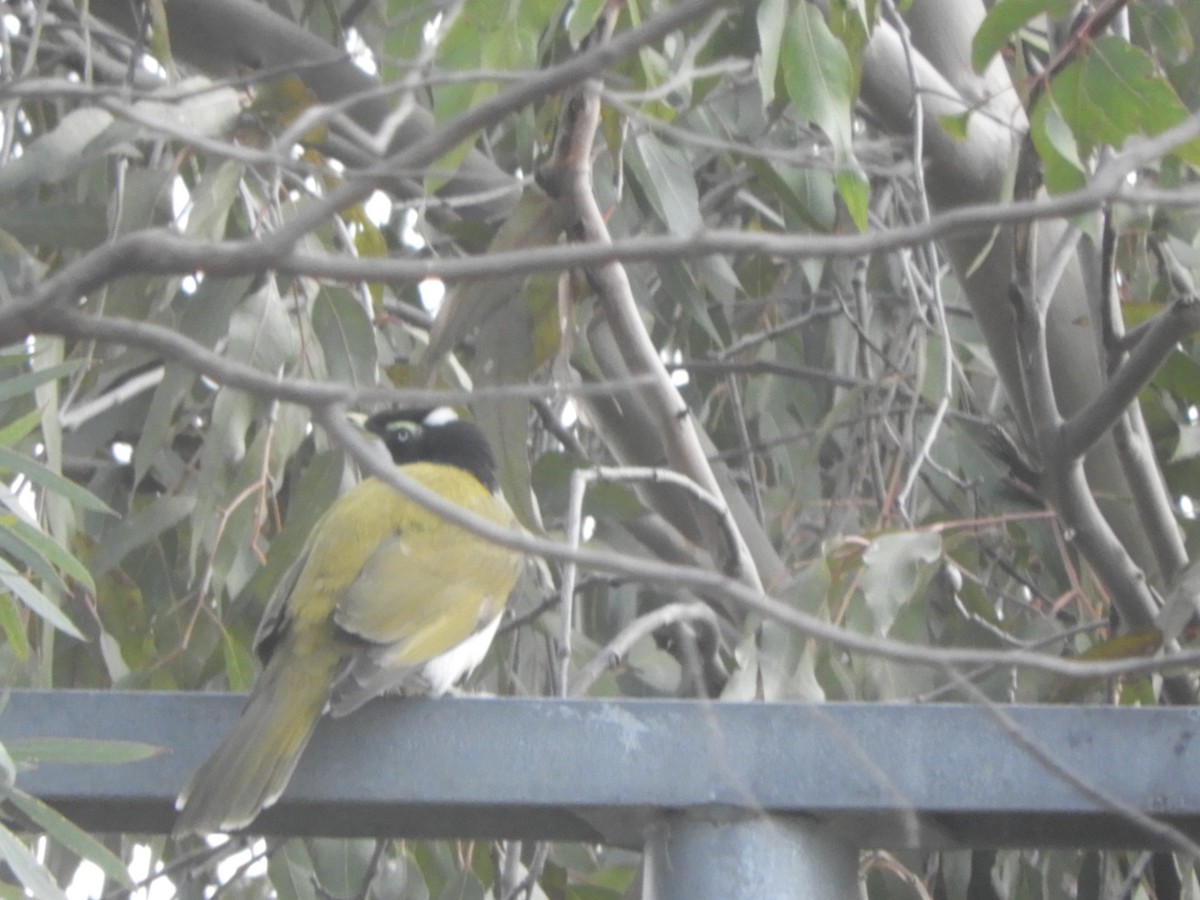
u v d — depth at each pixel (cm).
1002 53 1138
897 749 601
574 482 798
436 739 627
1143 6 980
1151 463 985
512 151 1301
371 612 757
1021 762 596
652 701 617
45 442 924
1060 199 373
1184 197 398
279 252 361
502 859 1032
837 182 796
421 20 741
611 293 891
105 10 1209
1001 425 1235
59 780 628
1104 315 924
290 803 633
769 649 896
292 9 1297
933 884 1045
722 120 1177
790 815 612
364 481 883
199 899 1051
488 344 891
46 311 350
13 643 728
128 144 1030
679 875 607
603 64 383
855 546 957
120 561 1049
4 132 946
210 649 975
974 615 1093
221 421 934
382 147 530
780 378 1330
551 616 1105
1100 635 1112
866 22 856
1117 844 633
